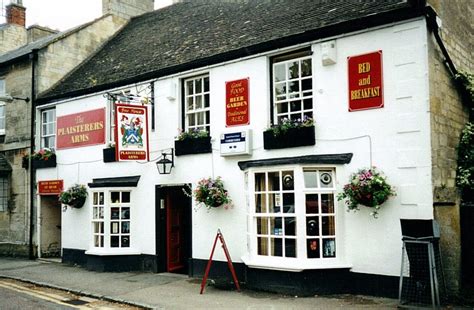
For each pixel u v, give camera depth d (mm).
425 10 7930
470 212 8562
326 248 8766
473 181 8602
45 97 14828
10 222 15672
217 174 10633
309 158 8805
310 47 9461
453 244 8188
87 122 13664
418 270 7570
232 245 10203
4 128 16281
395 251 8078
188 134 11195
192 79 11602
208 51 11336
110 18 17234
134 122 10984
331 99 9039
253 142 10078
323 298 8328
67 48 15891
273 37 10008
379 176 8086
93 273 11867
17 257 15148
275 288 8961
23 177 15422
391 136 8234
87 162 13586
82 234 13484
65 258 13906
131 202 12336
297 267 8547
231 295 8852
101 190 12492
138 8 18375
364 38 8688
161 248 11758
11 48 20750
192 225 11062
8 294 9562
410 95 8078
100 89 13297
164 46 13578
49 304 8633
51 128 15117
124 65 13867
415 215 7887
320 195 8828
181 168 11359
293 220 8914
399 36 8258
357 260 8523
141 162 12250
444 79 8680
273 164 9109
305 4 11172
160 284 10148
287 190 9047
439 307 7043
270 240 9211
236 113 10398
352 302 7926
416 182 7914
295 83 9820
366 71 8594
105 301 8922
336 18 9289
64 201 13391
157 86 12078
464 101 9539
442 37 8977
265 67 10023
